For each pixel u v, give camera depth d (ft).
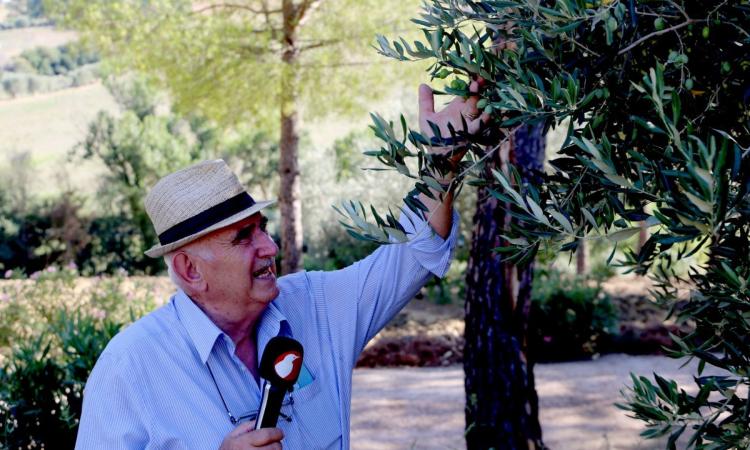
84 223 49.96
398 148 4.41
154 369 5.81
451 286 39.22
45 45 181.16
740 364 4.19
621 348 31.30
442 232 5.90
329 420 6.15
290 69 29.91
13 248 49.44
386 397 25.94
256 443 5.11
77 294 32.37
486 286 15.30
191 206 5.78
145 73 31.17
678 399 4.39
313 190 48.96
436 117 5.37
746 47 4.15
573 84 3.96
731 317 4.20
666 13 4.27
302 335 6.27
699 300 4.29
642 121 3.70
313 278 6.53
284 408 5.95
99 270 49.19
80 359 13.09
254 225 6.00
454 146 4.62
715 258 4.08
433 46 4.58
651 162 3.76
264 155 54.49
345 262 47.03
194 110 33.22
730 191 3.90
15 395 12.69
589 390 25.76
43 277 30.83
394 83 32.17
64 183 64.23
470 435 15.70
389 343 32.09
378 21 30.45
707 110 4.18
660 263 5.84
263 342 6.13
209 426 5.79
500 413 15.46
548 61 4.38
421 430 22.48
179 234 5.78
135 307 30.19
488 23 4.65
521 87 4.14
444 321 34.73
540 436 15.74
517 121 4.25
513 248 4.43
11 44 183.21
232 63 29.89
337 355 6.31
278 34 31.35
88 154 53.06
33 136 111.45
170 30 28.73
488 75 4.41
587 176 4.47
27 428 12.59
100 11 29.07
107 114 52.44
